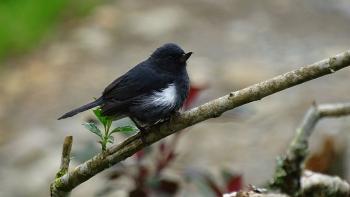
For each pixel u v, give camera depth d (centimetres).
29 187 1261
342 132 1254
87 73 1698
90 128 572
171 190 765
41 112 1548
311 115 717
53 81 1675
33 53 1792
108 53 1786
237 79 1585
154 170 779
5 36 1808
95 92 1619
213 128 1388
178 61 737
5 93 1638
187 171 753
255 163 1248
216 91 1520
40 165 1327
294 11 1991
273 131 1355
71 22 1912
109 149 575
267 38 1825
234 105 548
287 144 1302
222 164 1243
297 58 1703
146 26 1900
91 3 1998
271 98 1491
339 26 1891
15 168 1329
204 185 741
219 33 1869
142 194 761
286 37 1830
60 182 587
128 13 1970
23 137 1445
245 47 1780
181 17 1952
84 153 725
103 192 789
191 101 762
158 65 735
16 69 1733
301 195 701
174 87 725
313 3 2036
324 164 809
